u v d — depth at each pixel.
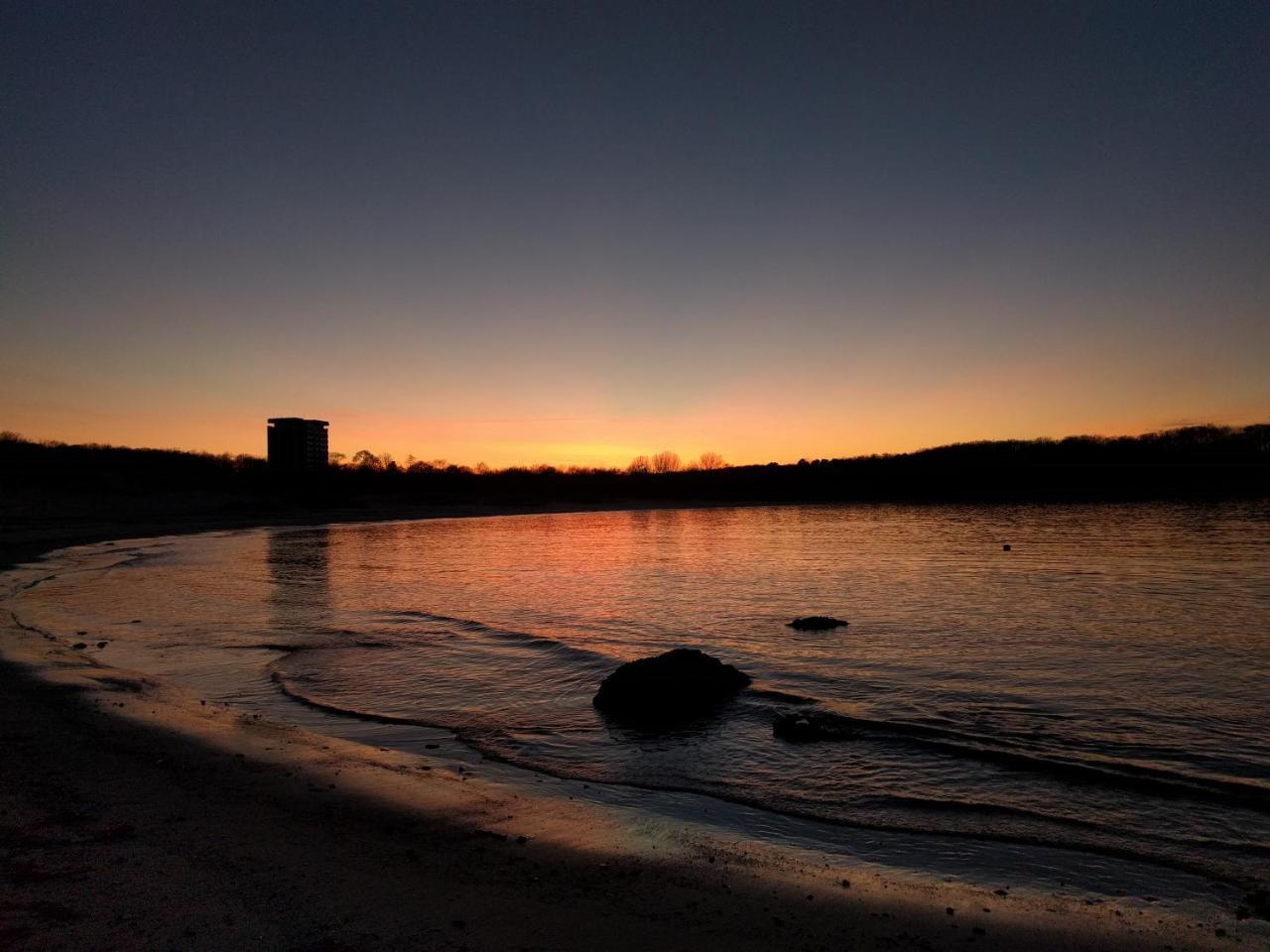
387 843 5.58
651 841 5.94
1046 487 121.12
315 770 7.29
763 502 132.62
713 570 31.81
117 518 69.31
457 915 4.47
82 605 20.56
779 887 5.12
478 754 8.60
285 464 133.75
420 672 12.77
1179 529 49.62
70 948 3.96
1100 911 4.86
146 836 5.54
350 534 62.03
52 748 7.66
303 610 20.33
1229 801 7.11
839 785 7.60
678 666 11.01
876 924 4.58
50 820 5.82
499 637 16.19
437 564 35.22
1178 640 15.80
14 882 4.77
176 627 17.17
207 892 4.67
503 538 55.94
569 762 8.38
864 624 18.06
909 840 6.23
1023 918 4.73
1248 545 37.38
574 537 56.84
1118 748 8.80
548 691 11.61
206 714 9.29
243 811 6.11
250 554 40.59
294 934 4.16
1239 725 9.77
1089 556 33.78
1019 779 7.76
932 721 9.94
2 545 43.16
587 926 4.40
